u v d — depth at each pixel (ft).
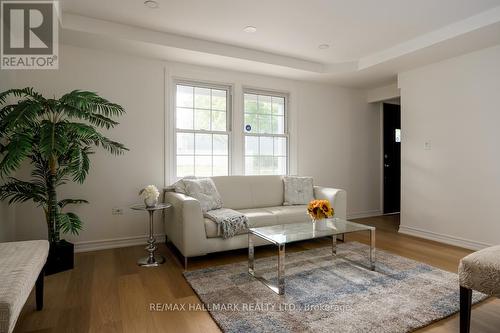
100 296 7.11
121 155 11.20
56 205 8.63
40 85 10.01
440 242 11.84
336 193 11.99
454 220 11.57
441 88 11.96
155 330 5.72
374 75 14.03
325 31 10.27
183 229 8.91
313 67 13.44
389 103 18.01
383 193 17.76
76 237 10.54
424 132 12.62
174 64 12.06
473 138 10.93
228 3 8.45
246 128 13.89
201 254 9.15
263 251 10.71
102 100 8.84
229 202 11.98
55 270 8.52
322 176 15.71
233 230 9.50
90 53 10.68
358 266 9.04
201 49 10.97
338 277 8.18
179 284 7.84
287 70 13.20
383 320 5.93
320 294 7.12
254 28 10.05
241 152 13.47
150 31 10.16
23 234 9.85
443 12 8.93
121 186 11.20
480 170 10.75
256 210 11.50
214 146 13.12
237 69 13.04
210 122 13.06
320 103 15.61
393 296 6.98
